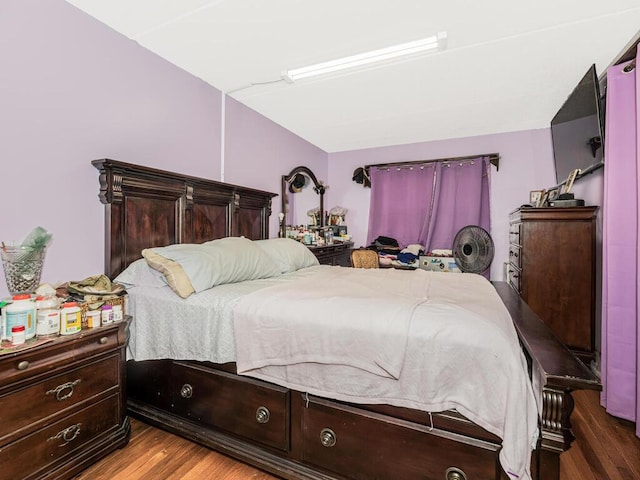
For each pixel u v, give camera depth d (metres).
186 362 1.61
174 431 1.61
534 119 3.35
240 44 2.04
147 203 1.98
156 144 2.14
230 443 1.48
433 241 4.02
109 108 1.86
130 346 1.68
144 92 2.06
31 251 1.39
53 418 1.26
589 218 2.51
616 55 2.15
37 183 1.55
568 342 2.56
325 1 1.65
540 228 2.65
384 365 1.16
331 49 2.10
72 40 1.68
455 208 3.93
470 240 3.54
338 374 1.25
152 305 1.65
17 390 1.14
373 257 3.79
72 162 1.68
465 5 1.68
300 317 1.33
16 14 1.46
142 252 1.76
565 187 2.85
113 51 1.88
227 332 1.48
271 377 1.39
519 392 0.98
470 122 3.44
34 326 1.22
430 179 4.07
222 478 1.38
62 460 1.29
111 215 1.78
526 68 2.33
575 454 1.60
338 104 2.98
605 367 2.05
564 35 1.94
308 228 3.84
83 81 1.73
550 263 2.62
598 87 2.25
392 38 1.98
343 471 1.27
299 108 3.08
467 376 1.07
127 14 1.75
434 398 1.11
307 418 1.33
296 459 1.36
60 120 1.63
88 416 1.39
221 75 2.44
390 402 1.18
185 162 2.36
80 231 1.71
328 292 1.57
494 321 1.16
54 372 1.26
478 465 1.06
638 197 1.78
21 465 1.16
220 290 1.65
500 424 1.00
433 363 1.11
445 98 2.85
